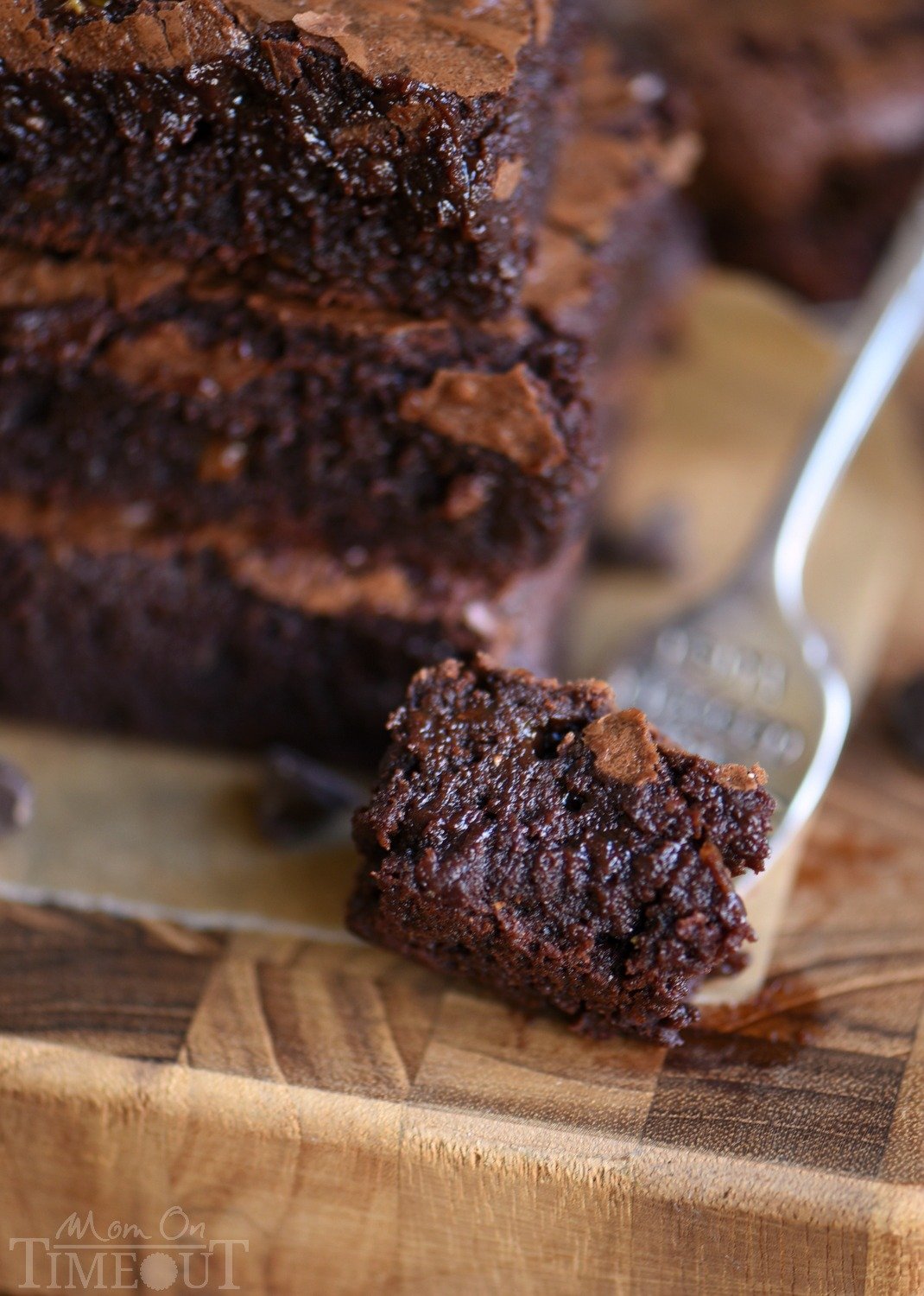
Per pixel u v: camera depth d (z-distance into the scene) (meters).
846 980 0.26
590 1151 0.25
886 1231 0.24
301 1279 0.26
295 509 0.28
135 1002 0.26
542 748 0.26
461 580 0.28
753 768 0.25
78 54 0.26
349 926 0.26
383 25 0.26
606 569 0.32
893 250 0.32
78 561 0.29
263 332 0.27
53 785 0.29
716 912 0.25
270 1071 0.26
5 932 0.27
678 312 0.34
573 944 0.25
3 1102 0.26
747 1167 0.25
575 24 0.28
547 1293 0.26
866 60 0.35
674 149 0.31
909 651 0.31
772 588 0.30
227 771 0.30
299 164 0.26
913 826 0.28
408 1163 0.25
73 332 0.27
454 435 0.27
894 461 0.33
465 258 0.26
